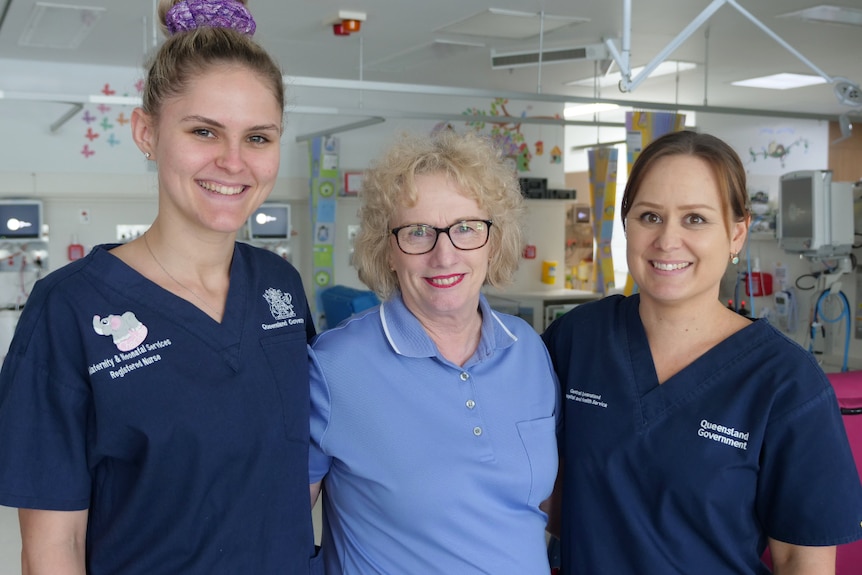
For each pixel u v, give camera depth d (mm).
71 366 1263
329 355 1534
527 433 1587
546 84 7293
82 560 1309
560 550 1755
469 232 1535
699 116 9023
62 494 1252
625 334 1667
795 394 1433
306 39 5391
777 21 5098
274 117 1332
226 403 1333
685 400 1537
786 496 1430
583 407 1670
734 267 4188
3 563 3646
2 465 1228
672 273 1515
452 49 5734
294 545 1416
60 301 1268
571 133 10172
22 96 3959
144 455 1269
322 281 6672
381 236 1610
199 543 1301
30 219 6031
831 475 1400
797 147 9570
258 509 1354
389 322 1576
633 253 1560
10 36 5238
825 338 4574
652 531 1540
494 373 1611
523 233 1711
